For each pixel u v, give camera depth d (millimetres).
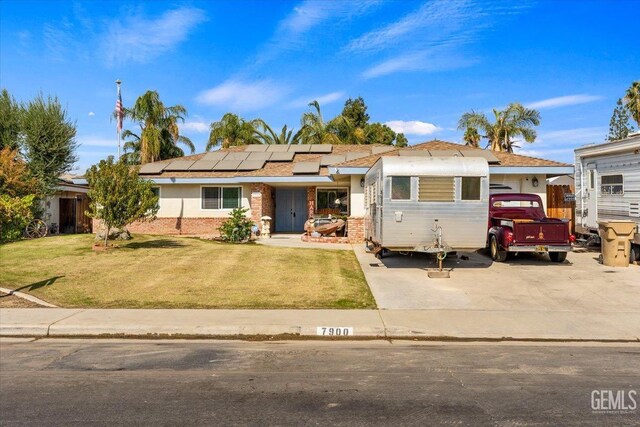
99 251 15219
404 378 5727
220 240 19812
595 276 12469
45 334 7926
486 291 10758
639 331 7859
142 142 33594
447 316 8719
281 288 10867
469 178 12484
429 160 12539
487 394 5168
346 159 24391
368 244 16094
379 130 50812
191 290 10602
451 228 12539
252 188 23000
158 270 12531
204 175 23844
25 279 11430
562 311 9125
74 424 4465
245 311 8984
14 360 6535
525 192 19938
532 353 6824
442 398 5059
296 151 28000
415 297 10172
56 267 12766
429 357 6629
